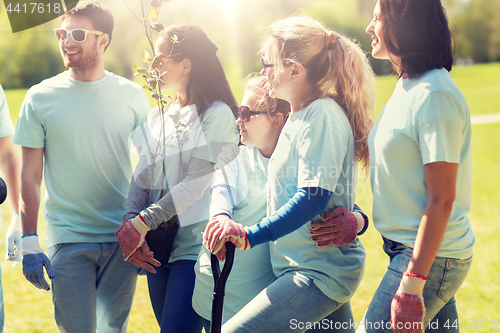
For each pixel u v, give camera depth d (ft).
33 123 6.78
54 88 6.90
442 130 4.49
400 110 4.88
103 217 7.07
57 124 6.76
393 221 5.05
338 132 5.13
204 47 6.49
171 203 6.16
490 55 174.50
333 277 5.29
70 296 6.77
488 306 10.33
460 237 4.92
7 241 7.06
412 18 4.75
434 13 4.74
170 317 6.33
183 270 6.57
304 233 5.41
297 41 5.30
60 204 6.98
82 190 6.95
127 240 6.26
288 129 5.48
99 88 6.97
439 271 4.90
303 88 5.46
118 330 7.64
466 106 4.69
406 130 4.78
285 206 5.04
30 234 6.66
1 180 6.07
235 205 6.10
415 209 4.88
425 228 4.53
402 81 5.10
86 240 6.94
